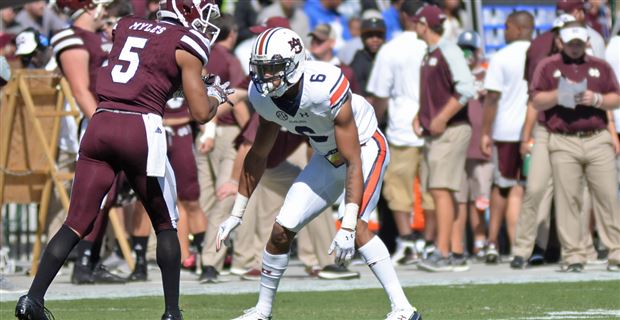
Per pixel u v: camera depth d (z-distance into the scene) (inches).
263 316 974.4
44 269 867.4
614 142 1585.9
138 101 873.5
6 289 1312.7
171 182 889.5
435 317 1072.8
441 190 1556.3
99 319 1045.2
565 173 1514.5
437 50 1536.7
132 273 1430.9
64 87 1448.1
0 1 1451.8
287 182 1456.7
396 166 1683.1
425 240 1694.1
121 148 869.2
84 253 1370.6
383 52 1676.9
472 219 1793.8
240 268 1476.4
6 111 1469.0
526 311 1116.5
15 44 1636.3
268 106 922.7
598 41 1620.3
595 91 1485.0
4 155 1466.5
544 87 1504.7
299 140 1434.5
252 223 1467.8
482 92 1772.9
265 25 1418.6
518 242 1614.2
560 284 1368.1
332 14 2103.8
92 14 1330.0
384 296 1262.3
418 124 1599.4
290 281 1433.3
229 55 1517.0
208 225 1430.9
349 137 912.3
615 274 1482.5
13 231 1940.2
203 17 899.4
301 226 965.2
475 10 1940.2
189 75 870.4
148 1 1472.7
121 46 887.7
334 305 1181.1
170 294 874.8
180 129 1478.8
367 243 951.6
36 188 1486.2
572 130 1505.9
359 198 909.2
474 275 1501.0
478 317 1069.1
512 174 1713.8
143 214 1423.5
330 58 1590.8
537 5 1977.1
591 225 1717.5
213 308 1153.4
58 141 1512.1
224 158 1557.6
